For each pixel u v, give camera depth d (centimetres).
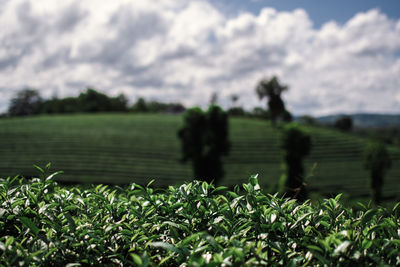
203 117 2586
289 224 232
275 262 203
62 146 5097
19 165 4088
